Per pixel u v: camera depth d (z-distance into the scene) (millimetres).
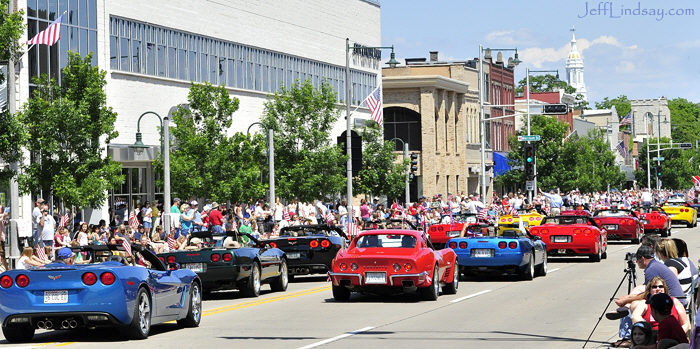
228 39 67812
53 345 19000
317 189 59875
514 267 32500
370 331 20562
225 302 28031
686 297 15727
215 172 50844
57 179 38750
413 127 99875
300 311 24938
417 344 18547
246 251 29141
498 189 117625
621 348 16719
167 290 20641
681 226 80250
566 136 115875
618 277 34375
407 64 112250
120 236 37625
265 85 72688
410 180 73062
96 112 40750
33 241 39594
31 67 49000
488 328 20906
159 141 59031
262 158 60531
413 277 26391
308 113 61188
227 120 52375
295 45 77312
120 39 56156
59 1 51125
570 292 29062
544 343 18547
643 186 182750
